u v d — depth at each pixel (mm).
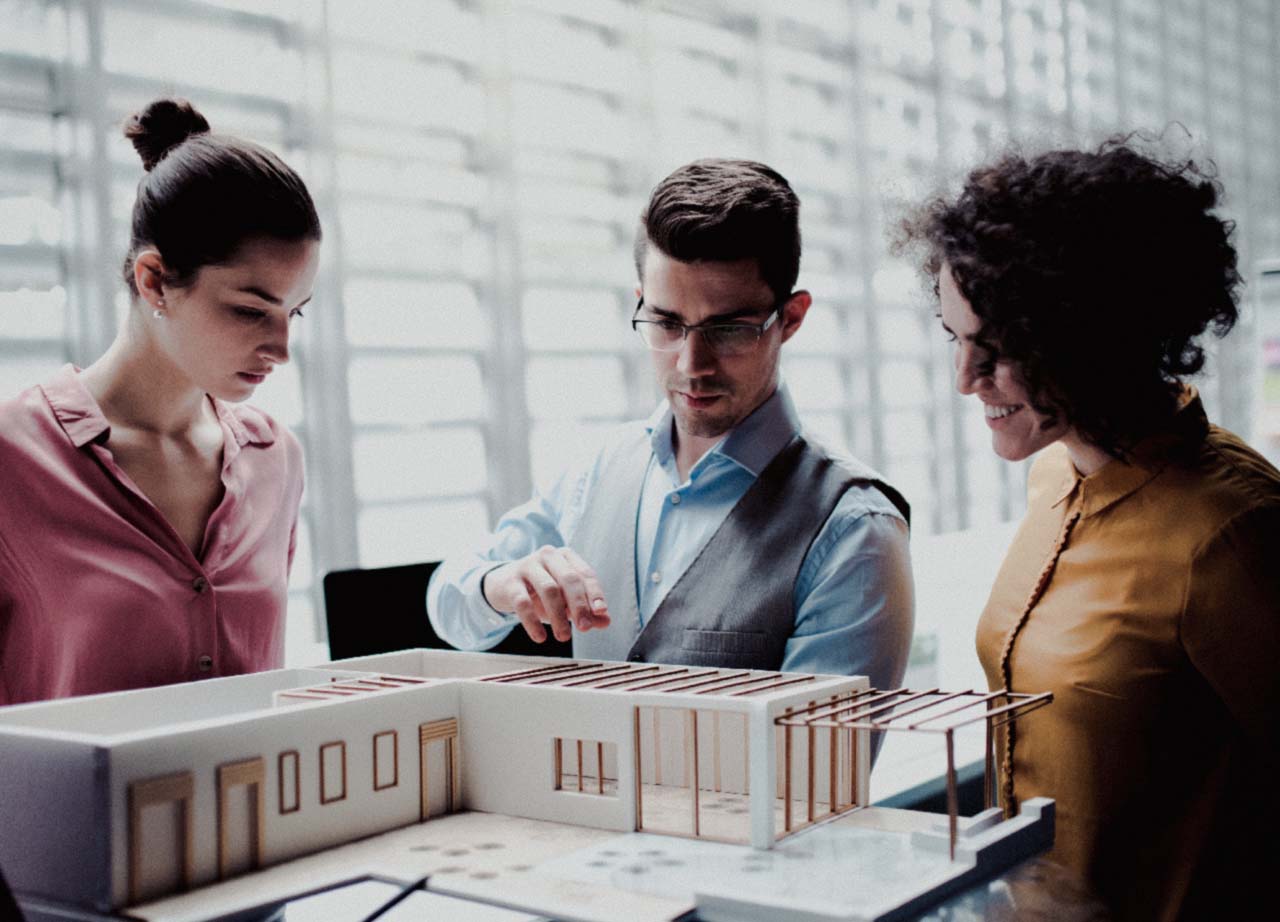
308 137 2594
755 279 1305
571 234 3223
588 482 1621
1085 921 938
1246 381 6336
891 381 4156
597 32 3242
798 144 3838
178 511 1399
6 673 1336
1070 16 4996
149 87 2393
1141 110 5578
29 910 931
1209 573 1108
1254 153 6711
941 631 3150
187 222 1199
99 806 880
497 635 1514
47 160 2254
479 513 3021
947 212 1163
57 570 1303
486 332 3006
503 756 1137
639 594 1513
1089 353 1090
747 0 3576
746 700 992
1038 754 1211
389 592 1801
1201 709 1142
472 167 2973
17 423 1322
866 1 3996
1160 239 1085
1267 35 6832
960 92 4422
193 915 859
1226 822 1132
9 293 2207
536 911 866
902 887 875
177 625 1356
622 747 1056
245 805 968
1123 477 1188
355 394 2779
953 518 4375
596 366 3307
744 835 1015
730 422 1412
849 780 1110
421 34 2830
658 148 3342
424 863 982
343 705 1046
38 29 2227
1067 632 1197
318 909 1298
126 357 1356
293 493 1572
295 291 1267
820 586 1337
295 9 2572
